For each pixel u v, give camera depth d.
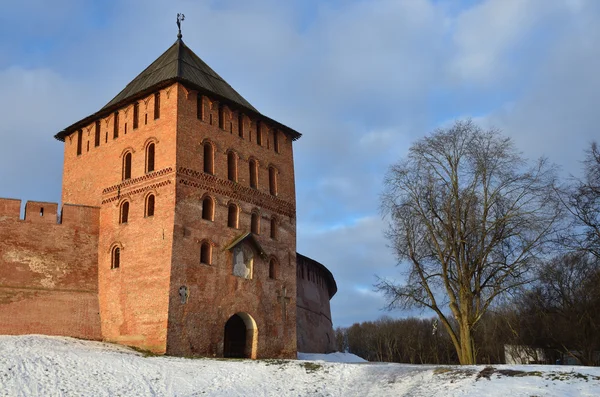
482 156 41.91
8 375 33.50
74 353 39.12
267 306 52.50
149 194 48.78
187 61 56.53
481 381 31.22
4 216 47.78
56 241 49.16
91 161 54.00
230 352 52.19
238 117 54.88
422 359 122.19
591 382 29.00
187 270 46.56
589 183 45.59
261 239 53.69
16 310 45.78
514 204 40.38
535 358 77.56
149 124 50.50
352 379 35.94
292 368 38.72
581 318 62.53
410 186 43.19
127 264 48.16
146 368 37.78
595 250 45.75
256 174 54.97
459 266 41.41
